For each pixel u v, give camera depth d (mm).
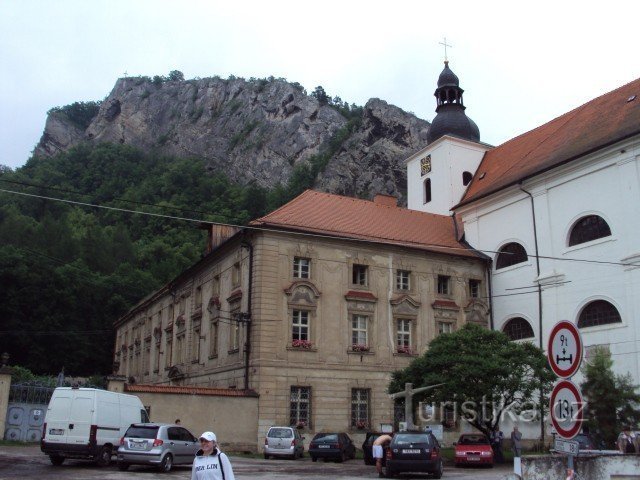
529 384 29875
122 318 74312
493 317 43875
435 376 29797
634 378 33531
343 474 23047
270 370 35375
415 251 42156
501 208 44594
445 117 57812
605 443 28422
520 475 12562
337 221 41531
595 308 36875
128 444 22016
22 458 24109
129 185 170125
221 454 9672
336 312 38312
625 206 35469
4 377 30453
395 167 158875
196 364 44875
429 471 21859
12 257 79125
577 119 45500
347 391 37438
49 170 172750
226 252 41875
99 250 106875
